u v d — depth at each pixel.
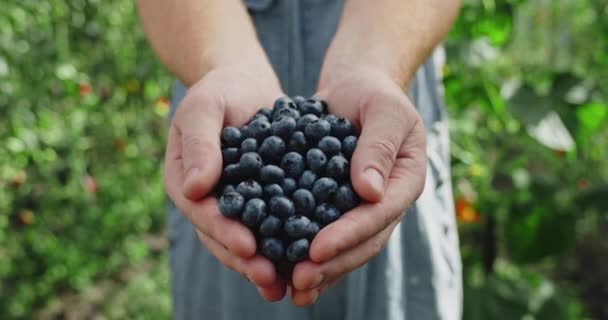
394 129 0.74
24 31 1.96
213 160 0.73
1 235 1.99
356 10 0.89
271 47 0.95
